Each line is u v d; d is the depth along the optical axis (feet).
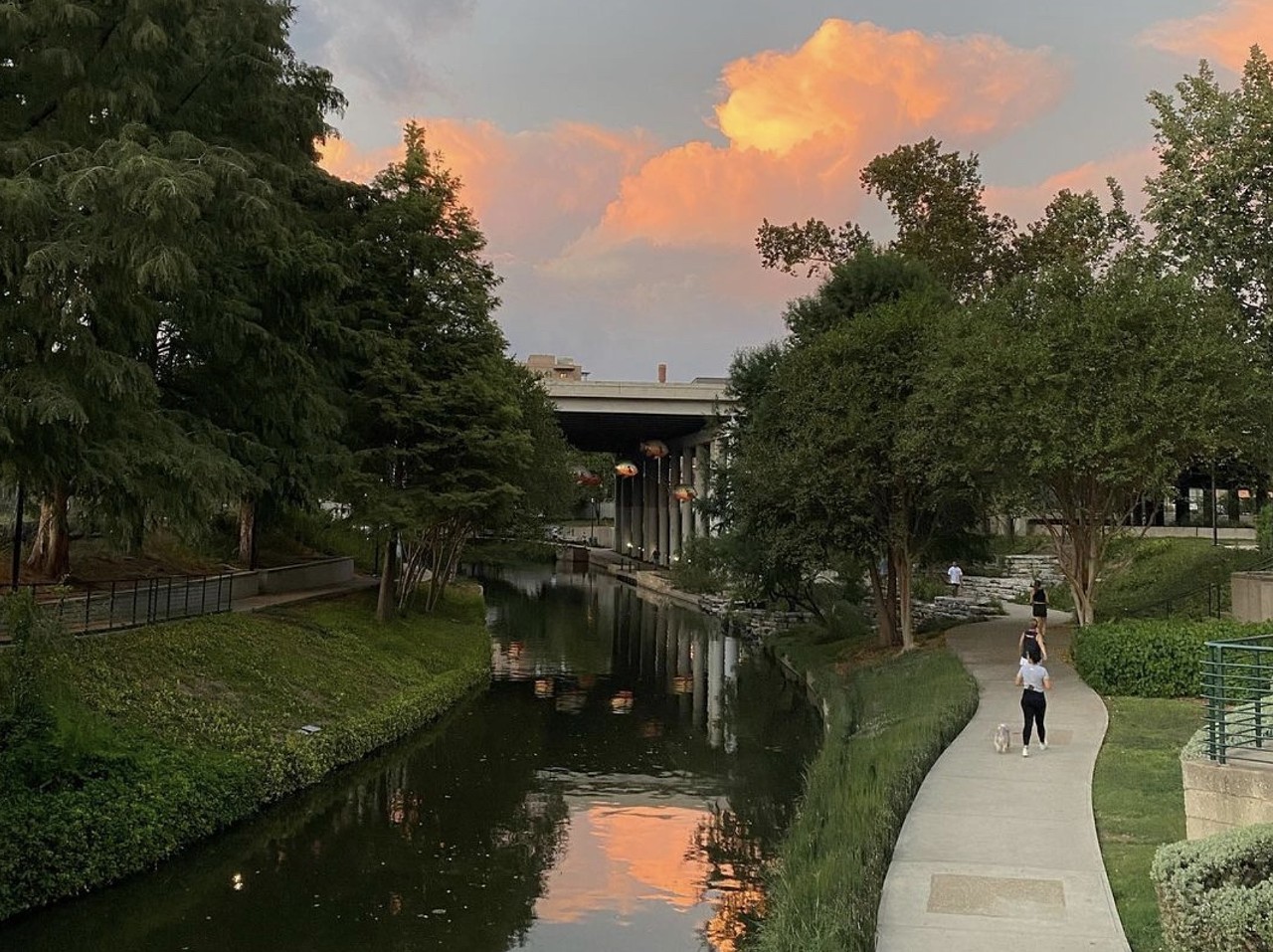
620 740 79.87
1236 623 72.64
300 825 56.24
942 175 138.31
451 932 42.04
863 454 92.32
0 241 46.52
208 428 70.13
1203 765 35.86
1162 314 75.20
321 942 40.75
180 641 69.26
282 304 78.07
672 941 41.34
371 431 99.25
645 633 155.63
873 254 120.57
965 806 43.75
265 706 66.59
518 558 362.12
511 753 74.84
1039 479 84.02
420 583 149.48
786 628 145.59
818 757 65.62
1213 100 92.99
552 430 166.09
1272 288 90.48
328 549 157.38
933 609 134.31
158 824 47.55
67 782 46.29
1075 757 52.06
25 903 40.60
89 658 59.21
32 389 48.16
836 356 96.78
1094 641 72.23
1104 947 29.17
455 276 102.37
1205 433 69.21
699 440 254.68
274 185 70.95
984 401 77.05
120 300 52.80
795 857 43.19
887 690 79.05
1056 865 36.14
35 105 55.16
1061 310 78.18
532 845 53.83
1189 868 24.88
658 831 56.65
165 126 60.54
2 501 127.95
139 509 61.93
